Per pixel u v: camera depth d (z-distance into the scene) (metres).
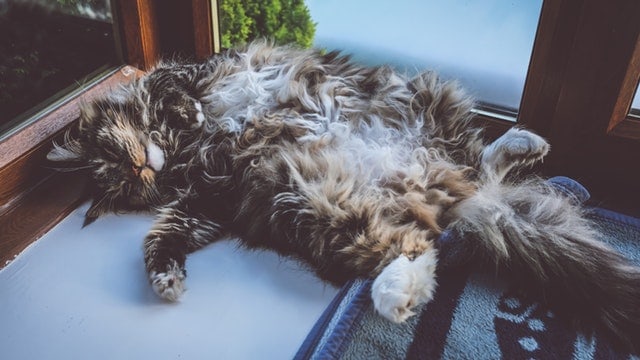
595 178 0.84
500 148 0.74
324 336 0.62
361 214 0.67
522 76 0.87
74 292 0.70
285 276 0.71
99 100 0.83
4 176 0.80
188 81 0.84
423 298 0.64
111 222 0.81
